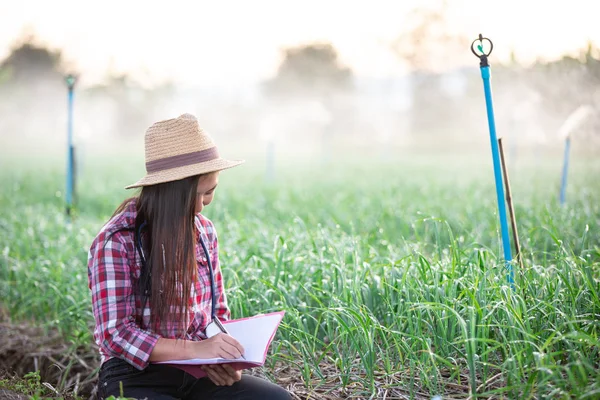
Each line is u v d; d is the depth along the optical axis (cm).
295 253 527
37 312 539
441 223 700
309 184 1491
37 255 637
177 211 286
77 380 429
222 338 284
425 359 349
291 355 396
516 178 1450
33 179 1573
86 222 803
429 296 387
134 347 279
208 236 328
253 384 299
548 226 589
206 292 314
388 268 443
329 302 422
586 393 282
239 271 491
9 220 822
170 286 287
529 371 320
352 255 492
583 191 945
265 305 447
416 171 1964
